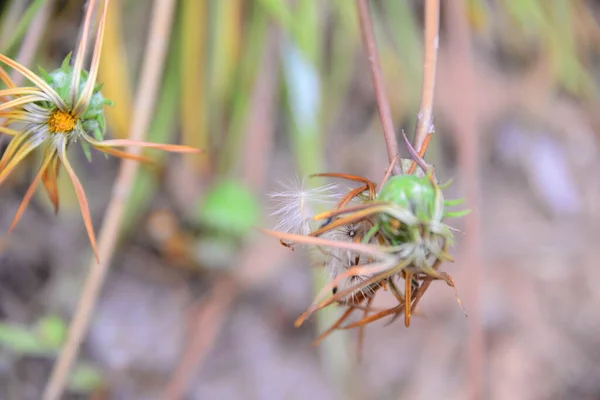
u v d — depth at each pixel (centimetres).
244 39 75
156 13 59
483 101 86
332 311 71
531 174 86
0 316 65
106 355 67
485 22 79
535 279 82
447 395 76
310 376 73
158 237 71
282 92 76
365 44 56
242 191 68
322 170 74
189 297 72
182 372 68
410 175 47
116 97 65
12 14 61
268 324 74
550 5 86
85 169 70
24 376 64
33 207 69
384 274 47
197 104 71
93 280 59
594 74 91
